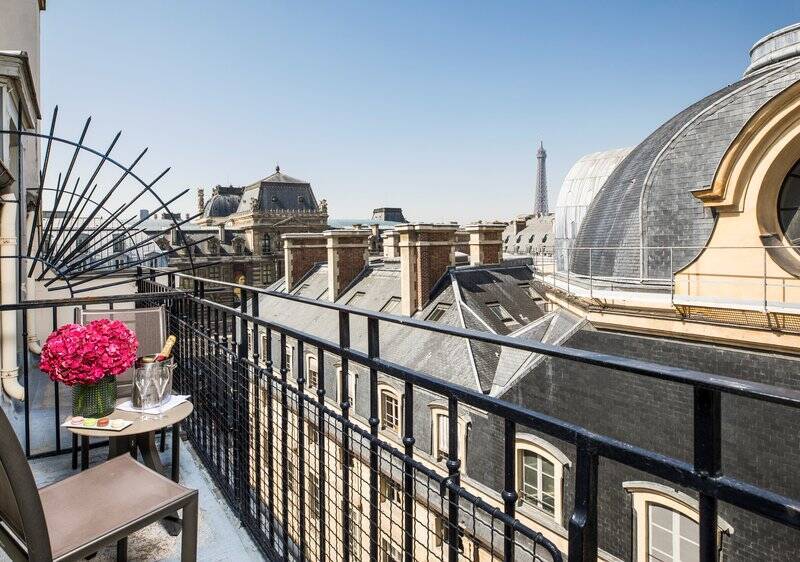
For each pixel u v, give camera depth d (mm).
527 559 8945
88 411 3141
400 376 1932
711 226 11320
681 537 8141
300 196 82500
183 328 5168
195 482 4133
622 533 8938
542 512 9820
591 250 13398
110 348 3111
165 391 3561
